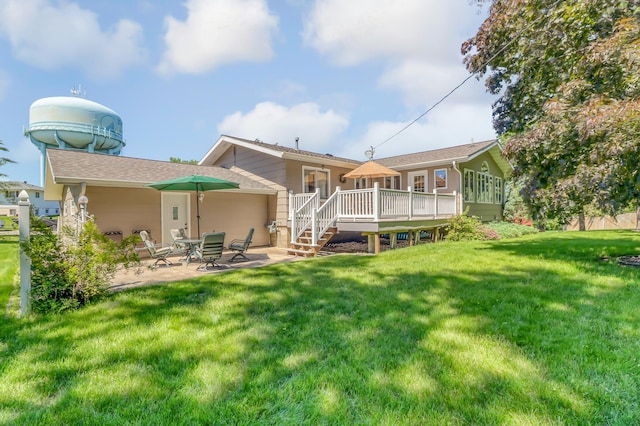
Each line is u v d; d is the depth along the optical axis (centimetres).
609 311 356
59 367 254
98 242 431
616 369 237
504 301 402
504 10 738
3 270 690
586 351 265
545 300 401
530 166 661
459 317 351
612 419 185
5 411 202
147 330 329
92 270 421
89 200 826
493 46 790
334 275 575
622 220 1769
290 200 1102
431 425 182
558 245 928
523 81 759
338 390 218
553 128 568
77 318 370
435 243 1041
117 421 192
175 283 541
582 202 580
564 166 592
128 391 221
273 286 503
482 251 820
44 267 399
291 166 1173
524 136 623
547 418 186
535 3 672
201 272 662
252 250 1070
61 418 196
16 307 421
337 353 272
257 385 226
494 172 1734
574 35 643
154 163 1120
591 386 217
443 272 573
